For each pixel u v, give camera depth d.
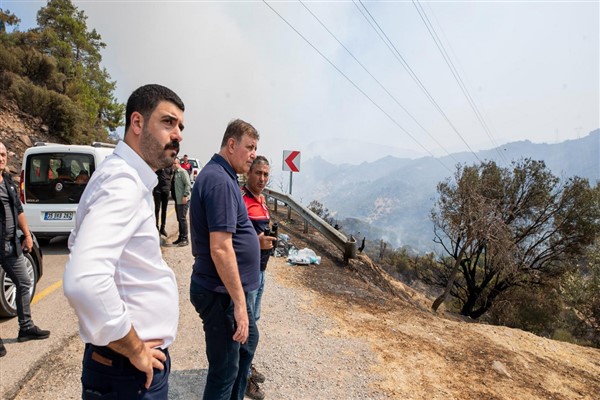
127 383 1.31
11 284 4.17
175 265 6.34
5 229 3.45
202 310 2.17
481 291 19.39
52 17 35.81
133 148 1.38
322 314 4.92
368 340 4.25
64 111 20.56
